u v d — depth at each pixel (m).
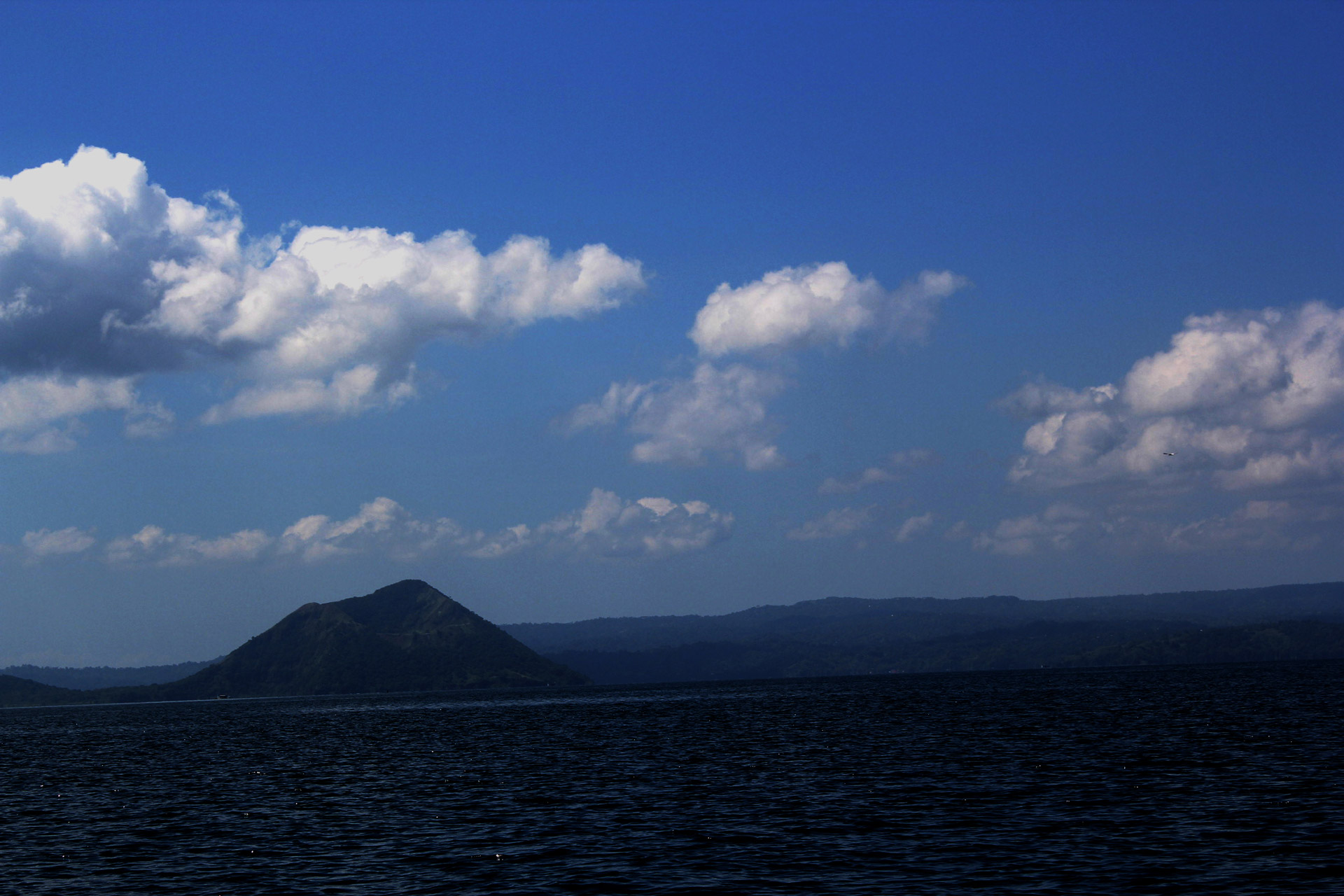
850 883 37.00
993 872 37.88
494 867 41.34
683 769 72.19
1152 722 100.38
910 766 68.69
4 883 41.28
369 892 38.19
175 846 48.09
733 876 38.56
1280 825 44.00
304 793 66.12
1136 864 38.25
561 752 90.12
